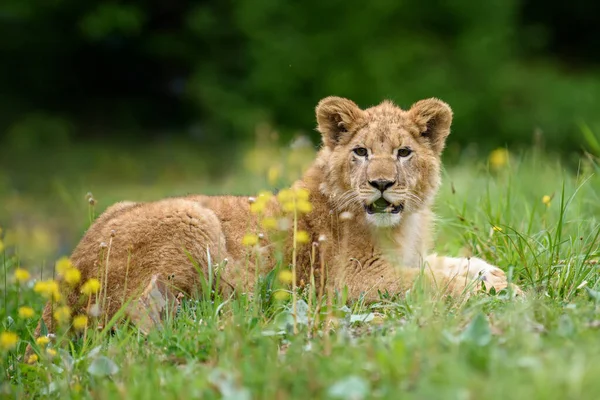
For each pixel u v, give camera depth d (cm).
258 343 843
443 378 683
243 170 2703
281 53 3797
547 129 3666
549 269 1024
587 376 652
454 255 1234
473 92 3678
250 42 3903
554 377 657
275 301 1000
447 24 3828
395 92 3609
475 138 3659
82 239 1139
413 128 1170
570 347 734
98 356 884
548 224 1209
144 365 855
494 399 645
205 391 736
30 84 4472
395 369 711
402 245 1175
